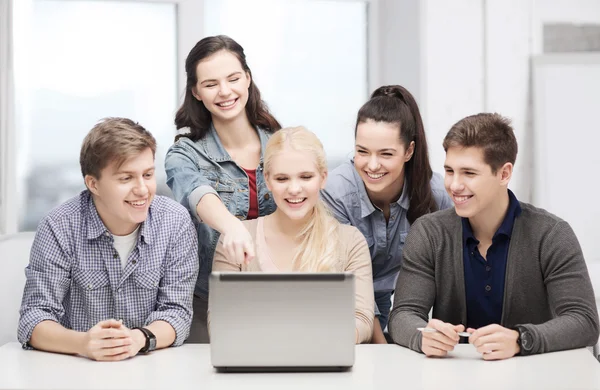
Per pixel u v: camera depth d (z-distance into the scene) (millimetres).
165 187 3557
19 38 3361
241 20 3656
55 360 1791
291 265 2096
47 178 3449
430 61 3436
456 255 2041
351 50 3770
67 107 3455
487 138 1903
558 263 1951
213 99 2309
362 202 2336
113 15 3475
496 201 1983
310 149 2033
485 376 1619
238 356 1650
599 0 3584
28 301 1958
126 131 1877
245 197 2367
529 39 3520
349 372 1662
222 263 2086
